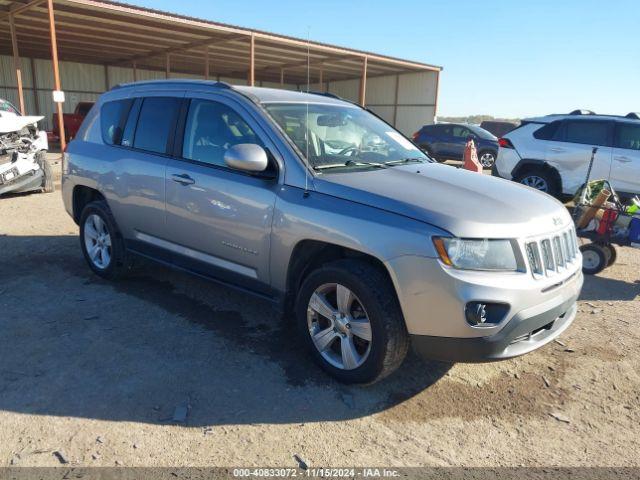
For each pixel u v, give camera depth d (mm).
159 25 18219
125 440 2719
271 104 3857
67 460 2555
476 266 2801
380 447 2754
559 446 2828
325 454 2680
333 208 3158
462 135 18625
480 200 3143
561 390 3387
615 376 3582
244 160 3350
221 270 3922
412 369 3562
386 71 29125
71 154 5211
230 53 24094
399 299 2926
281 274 3486
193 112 4145
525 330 2906
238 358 3607
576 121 9312
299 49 22312
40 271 5293
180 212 4074
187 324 4121
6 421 2836
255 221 3543
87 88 29328
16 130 8789
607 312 4770
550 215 3236
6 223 7320
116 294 4707
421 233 2832
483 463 2664
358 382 3213
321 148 3699
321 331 3393
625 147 8859
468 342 2818
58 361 3482
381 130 4504
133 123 4637
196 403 3062
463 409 3133
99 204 4922
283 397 3162
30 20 17656
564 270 3191
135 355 3598
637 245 5641
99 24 18234
